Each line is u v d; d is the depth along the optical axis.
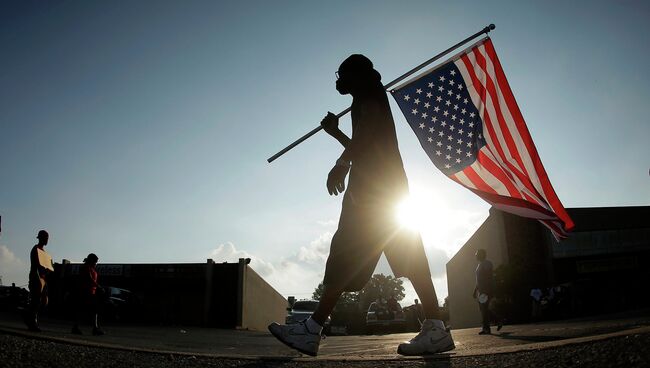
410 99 6.21
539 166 5.72
